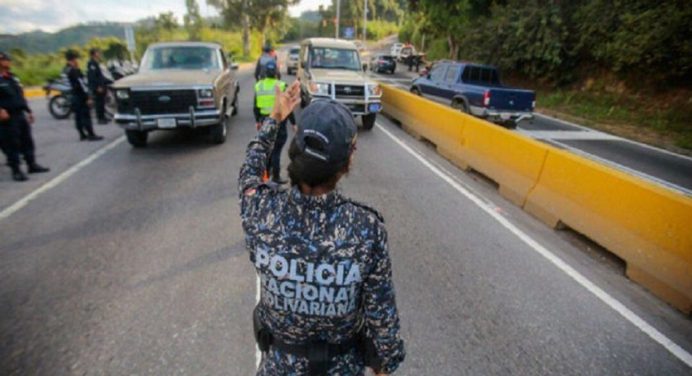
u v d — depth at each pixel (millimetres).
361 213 1100
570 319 3189
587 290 3594
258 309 1355
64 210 4793
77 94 7809
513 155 5828
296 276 1097
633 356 2836
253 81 20719
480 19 22625
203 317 3004
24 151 5910
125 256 3811
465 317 3148
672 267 3453
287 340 1237
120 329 2855
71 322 2914
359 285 1119
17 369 2490
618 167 8359
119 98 6832
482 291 3494
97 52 9469
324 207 1084
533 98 10422
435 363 2680
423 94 12938
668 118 13078
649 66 14367
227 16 43469
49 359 2576
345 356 1263
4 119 5383
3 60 5406
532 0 19094
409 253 4094
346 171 1128
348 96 9430
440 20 24969
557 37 17609
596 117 14617
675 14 13070
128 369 2518
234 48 42625
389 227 4672
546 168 5129
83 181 5801
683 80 13680
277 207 1127
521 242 4441
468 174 6922
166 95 6926
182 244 4066
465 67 11312
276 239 1096
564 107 16562
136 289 3312
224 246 4047
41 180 5797
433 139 8539
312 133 1016
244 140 8523
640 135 11930
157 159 6996
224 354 2662
